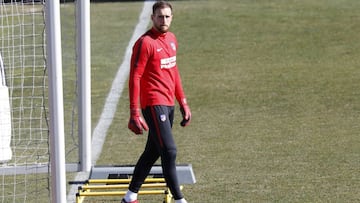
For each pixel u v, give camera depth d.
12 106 47.31
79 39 35.62
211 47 65.06
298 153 38.22
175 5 81.56
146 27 73.06
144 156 29.28
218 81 54.53
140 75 27.98
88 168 36.12
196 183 33.97
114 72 57.88
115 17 77.50
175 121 45.03
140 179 29.36
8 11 51.56
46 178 35.12
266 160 37.19
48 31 27.97
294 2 81.88
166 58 28.31
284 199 31.59
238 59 61.19
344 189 32.72
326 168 35.66
